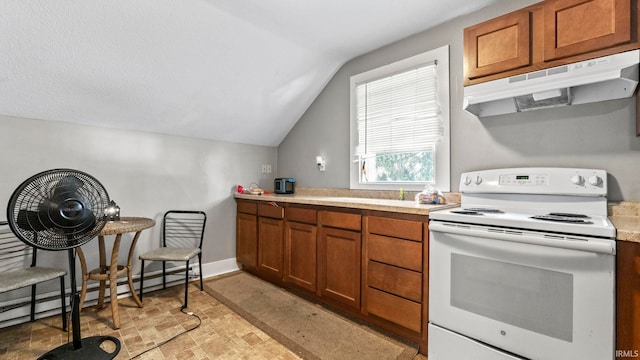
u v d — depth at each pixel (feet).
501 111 6.31
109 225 6.58
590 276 3.92
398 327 6.19
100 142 8.14
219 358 5.57
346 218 7.06
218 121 9.71
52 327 6.73
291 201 8.51
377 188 8.64
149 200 9.01
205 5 6.39
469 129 6.89
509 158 6.31
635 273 3.71
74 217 4.91
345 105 9.62
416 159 8.16
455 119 7.12
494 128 6.52
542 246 4.25
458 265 5.09
